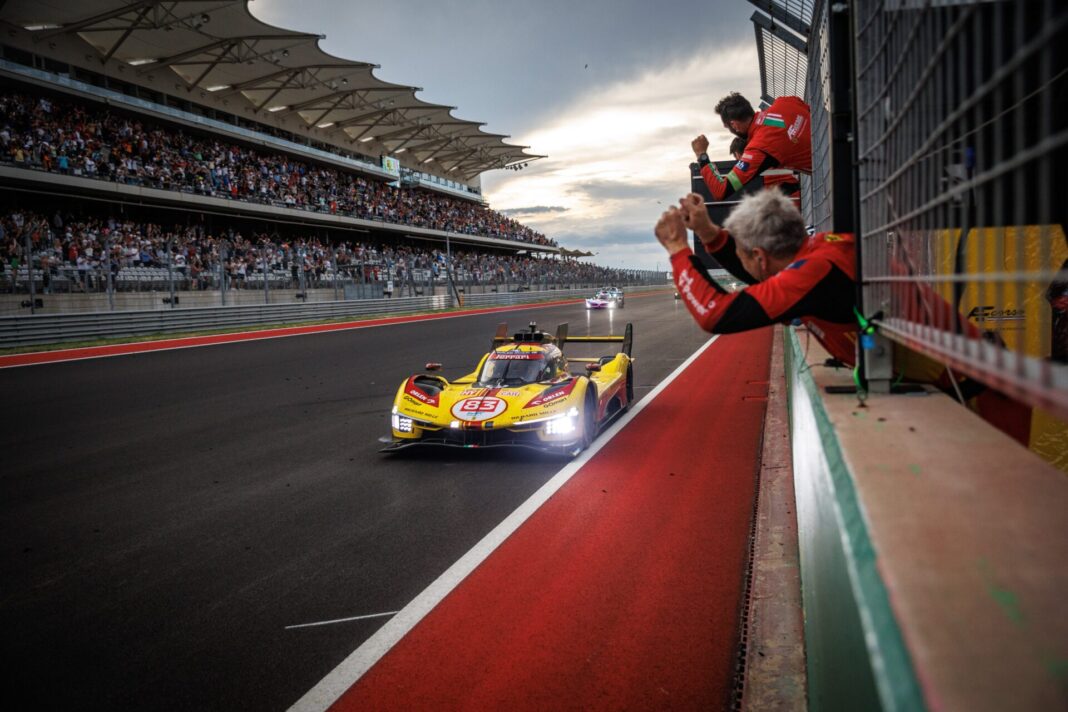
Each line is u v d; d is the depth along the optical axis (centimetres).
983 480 97
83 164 2423
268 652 299
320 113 3950
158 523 466
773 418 757
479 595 350
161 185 2691
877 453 115
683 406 855
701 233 246
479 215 5691
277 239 3497
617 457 613
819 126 322
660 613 324
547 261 6047
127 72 2880
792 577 349
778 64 609
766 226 224
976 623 61
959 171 175
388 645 302
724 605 329
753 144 393
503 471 577
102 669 288
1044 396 61
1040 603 63
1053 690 51
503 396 634
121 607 344
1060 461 196
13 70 2325
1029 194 198
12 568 394
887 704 60
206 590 363
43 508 501
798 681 254
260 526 459
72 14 2428
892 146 143
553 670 279
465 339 1820
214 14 2586
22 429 768
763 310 201
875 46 163
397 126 4519
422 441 621
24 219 2155
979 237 73
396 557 402
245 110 3569
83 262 1930
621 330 2092
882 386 175
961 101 75
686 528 434
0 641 312
